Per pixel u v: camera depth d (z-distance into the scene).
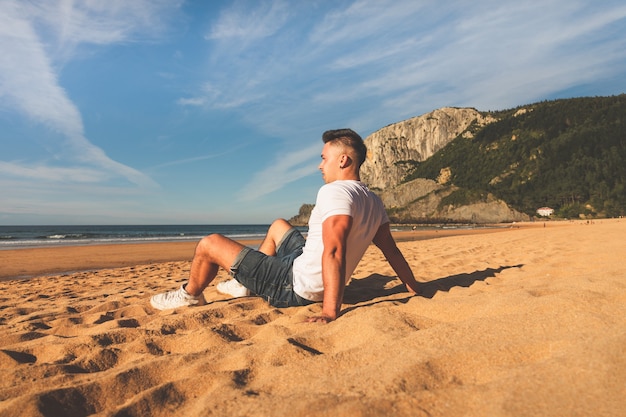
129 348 1.74
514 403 0.93
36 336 2.18
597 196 102.31
